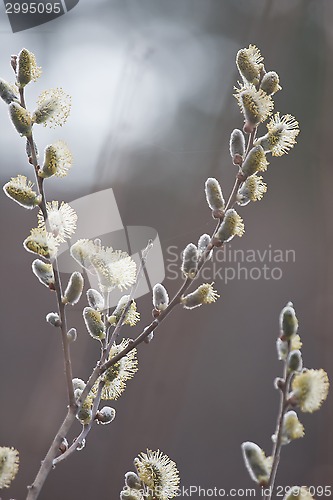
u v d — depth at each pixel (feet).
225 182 6.86
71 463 6.75
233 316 7.83
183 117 7.61
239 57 3.92
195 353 7.28
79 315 5.84
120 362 3.90
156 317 3.88
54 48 7.02
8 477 3.70
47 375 6.33
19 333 7.72
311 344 8.09
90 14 7.54
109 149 5.99
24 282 7.97
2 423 6.81
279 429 3.76
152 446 6.90
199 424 7.61
